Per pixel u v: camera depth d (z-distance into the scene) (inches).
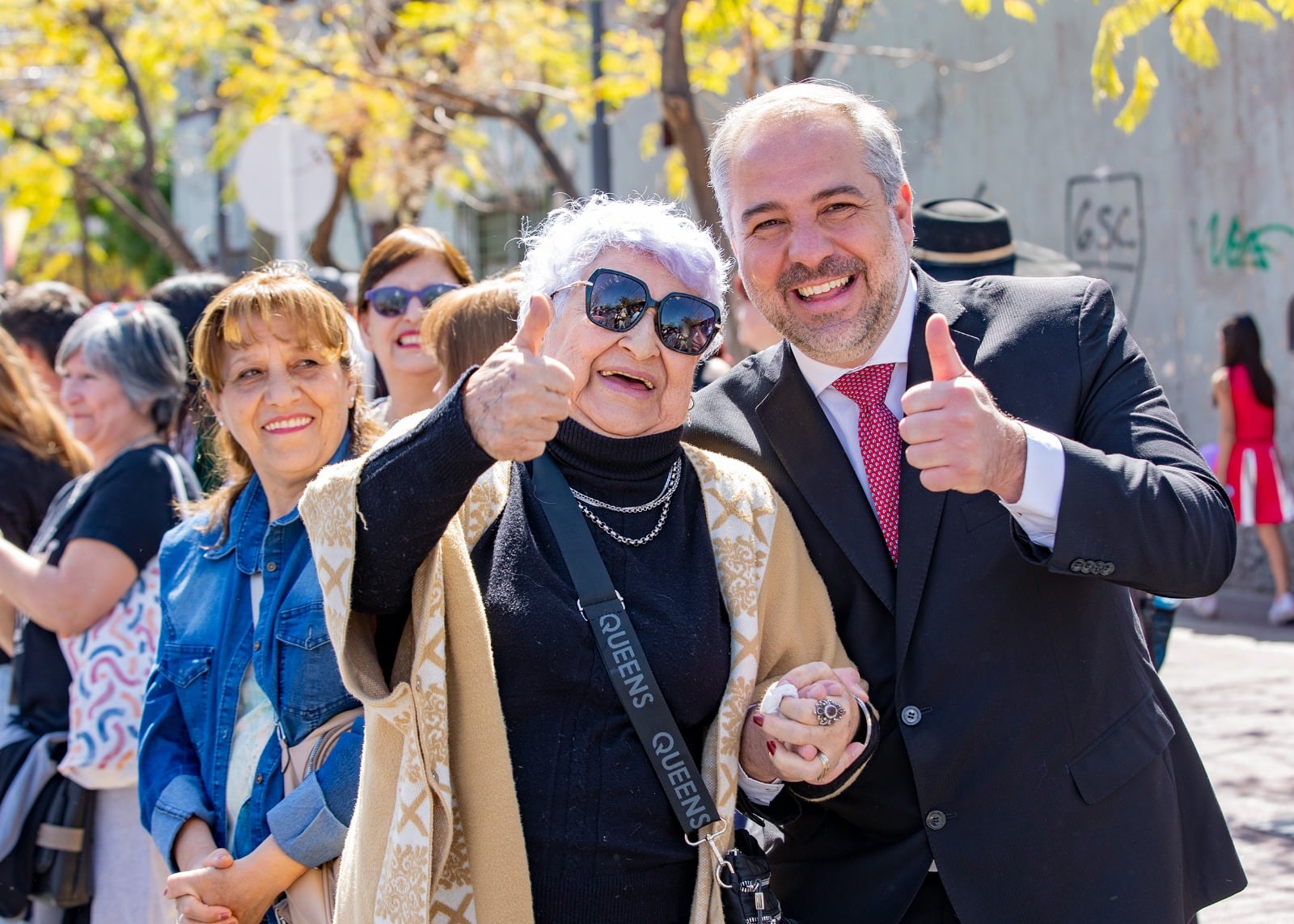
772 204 90.0
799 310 91.7
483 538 84.2
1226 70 346.0
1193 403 362.6
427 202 674.2
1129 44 369.1
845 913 93.7
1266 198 339.3
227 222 816.9
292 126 320.5
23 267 917.8
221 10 364.2
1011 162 409.7
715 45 327.0
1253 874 174.9
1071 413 90.4
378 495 75.5
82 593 123.7
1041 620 89.0
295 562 101.0
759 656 88.3
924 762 88.7
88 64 488.4
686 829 80.4
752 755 87.4
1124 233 377.4
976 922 87.7
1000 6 406.9
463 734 78.3
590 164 561.6
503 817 77.0
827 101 91.8
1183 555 80.7
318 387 104.0
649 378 86.4
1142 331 375.2
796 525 94.5
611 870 79.6
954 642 89.2
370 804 79.0
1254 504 323.3
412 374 155.4
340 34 384.2
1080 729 88.8
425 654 76.7
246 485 108.7
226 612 102.2
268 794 95.9
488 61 379.9
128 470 129.9
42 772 124.4
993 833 88.3
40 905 126.3
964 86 423.8
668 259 86.7
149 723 102.6
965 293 97.6
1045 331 92.6
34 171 499.5
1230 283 350.3
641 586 84.4
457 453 73.2
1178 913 88.7
